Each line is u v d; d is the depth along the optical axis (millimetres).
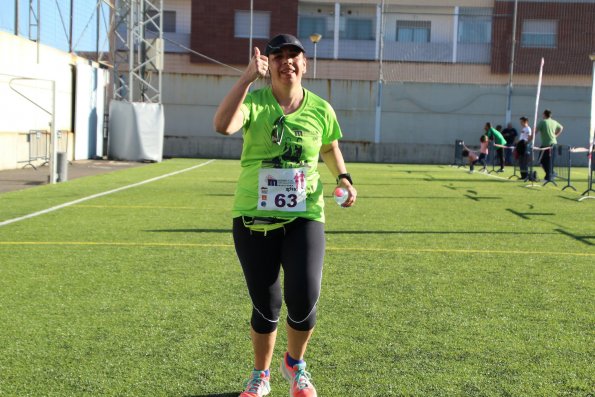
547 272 7152
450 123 32844
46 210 11664
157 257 7645
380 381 4004
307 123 3676
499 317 5398
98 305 5586
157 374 4090
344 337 4828
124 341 4684
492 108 32719
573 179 22016
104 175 20109
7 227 9672
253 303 3750
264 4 39469
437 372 4160
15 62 20484
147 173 21234
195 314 5363
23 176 18672
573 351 4586
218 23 39438
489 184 19312
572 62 36656
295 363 3766
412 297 6004
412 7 39000
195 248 8227
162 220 10633
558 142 32656
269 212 3600
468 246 8711
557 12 36750
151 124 27703
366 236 9406
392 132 32906
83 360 4301
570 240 9305
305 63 3709
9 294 5898
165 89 32750
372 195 15453
